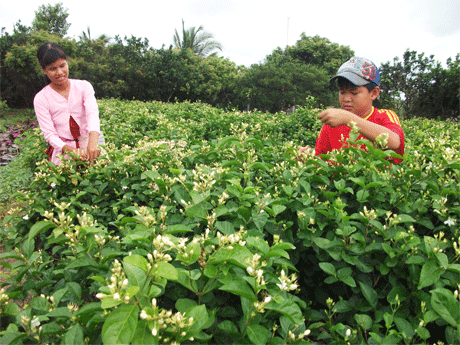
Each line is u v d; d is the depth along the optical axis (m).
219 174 2.60
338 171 2.67
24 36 29.94
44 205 3.23
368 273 2.10
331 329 1.73
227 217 2.32
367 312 2.03
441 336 1.93
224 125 8.02
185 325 1.30
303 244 2.19
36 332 1.54
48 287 2.12
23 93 29.47
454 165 2.42
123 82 28.41
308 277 2.39
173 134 5.76
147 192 2.83
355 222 2.15
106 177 3.39
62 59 3.86
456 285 1.76
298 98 31.42
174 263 1.75
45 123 4.04
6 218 3.16
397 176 2.55
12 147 9.15
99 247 1.93
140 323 1.27
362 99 3.11
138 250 1.76
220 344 1.59
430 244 1.81
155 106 13.95
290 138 8.73
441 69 27.58
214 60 34.41
